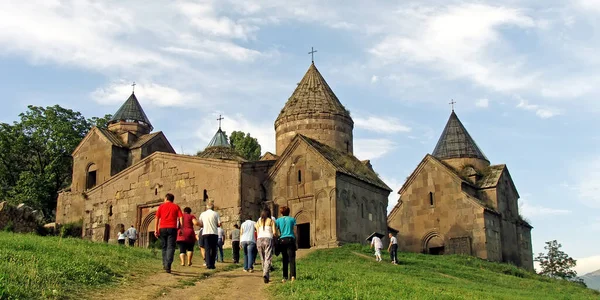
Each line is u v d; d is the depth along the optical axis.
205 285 16.55
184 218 20.59
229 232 36.72
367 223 38.81
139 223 40.59
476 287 24.25
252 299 14.94
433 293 18.41
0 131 58.75
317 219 36.72
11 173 60.03
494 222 43.56
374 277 21.36
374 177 41.19
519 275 33.56
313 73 47.12
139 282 16.20
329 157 38.09
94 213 43.06
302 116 43.69
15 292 12.73
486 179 45.84
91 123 64.38
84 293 14.21
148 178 41.12
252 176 38.47
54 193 59.81
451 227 43.69
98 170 48.59
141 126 51.88
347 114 45.06
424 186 45.75
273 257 25.30
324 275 19.20
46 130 60.28
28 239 21.23
